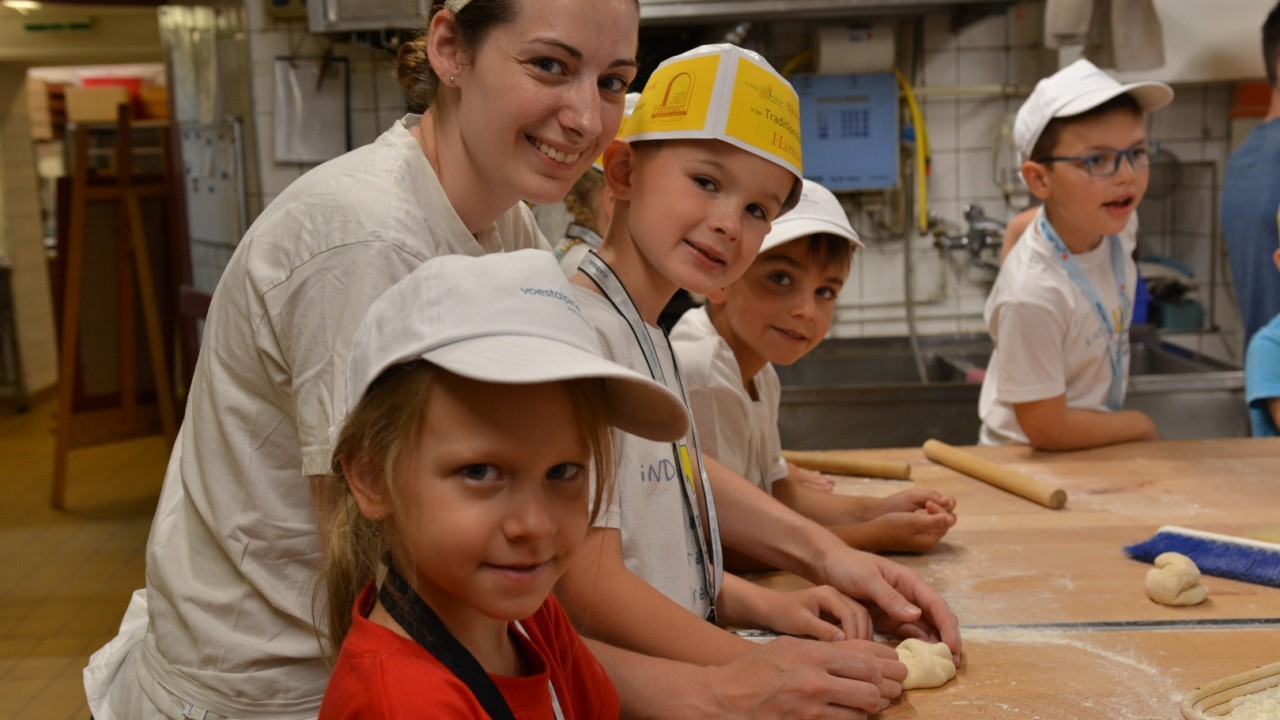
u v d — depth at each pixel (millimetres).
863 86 3443
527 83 1001
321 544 962
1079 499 1694
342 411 922
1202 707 1004
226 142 3840
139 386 5203
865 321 3695
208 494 1042
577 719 897
